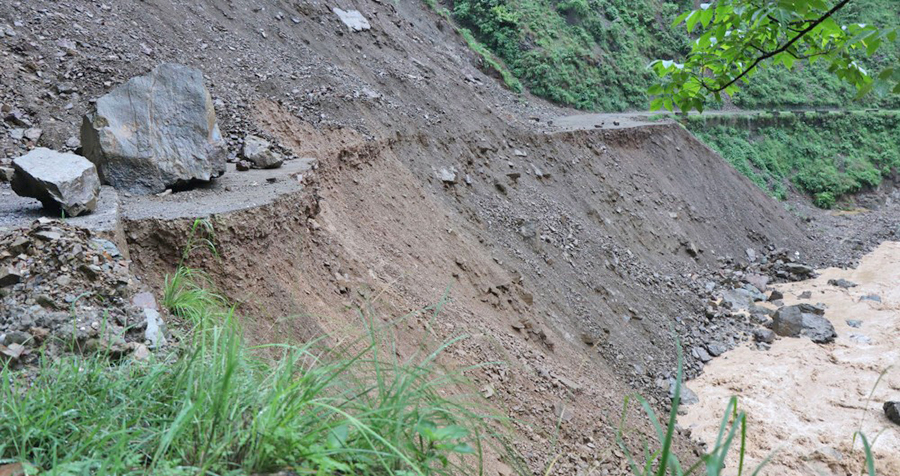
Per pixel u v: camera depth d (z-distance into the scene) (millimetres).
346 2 20969
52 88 9633
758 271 21391
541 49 30891
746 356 14719
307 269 7562
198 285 5953
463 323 9547
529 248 14992
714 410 12148
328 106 13461
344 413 2275
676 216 22250
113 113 7594
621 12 37812
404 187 13164
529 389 8797
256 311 6176
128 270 5137
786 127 36688
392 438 2449
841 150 36938
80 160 6207
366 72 17375
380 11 23266
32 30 10383
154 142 7598
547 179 18844
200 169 7766
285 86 13422
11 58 9602
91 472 2344
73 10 11570
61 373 3227
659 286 17312
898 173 36656
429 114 16906
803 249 24953
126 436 2398
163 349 4246
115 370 3389
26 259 4531
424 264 11070
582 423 8719
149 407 2789
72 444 2572
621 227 19516
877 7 45906
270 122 11625
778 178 33219
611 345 13406
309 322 6582
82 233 5145
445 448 2434
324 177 10883
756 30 4098
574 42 32594
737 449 10836
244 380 2902
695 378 13695
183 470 2205
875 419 11766
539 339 11398
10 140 8398
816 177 34312
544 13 33250
